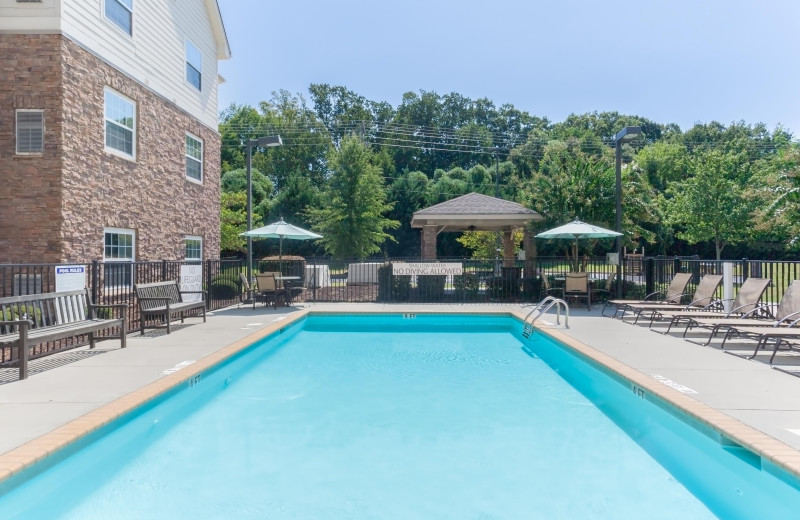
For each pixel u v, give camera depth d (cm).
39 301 762
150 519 341
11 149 998
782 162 2333
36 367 672
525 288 1605
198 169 1670
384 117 5731
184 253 1544
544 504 364
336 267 2006
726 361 707
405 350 973
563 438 499
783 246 3102
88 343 796
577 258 1698
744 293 968
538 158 5200
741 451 406
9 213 999
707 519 341
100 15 1125
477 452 462
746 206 2923
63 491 389
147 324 1087
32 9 995
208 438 499
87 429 430
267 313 1309
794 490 345
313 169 4781
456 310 1356
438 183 4556
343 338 1117
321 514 349
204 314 1148
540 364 848
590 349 799
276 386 700
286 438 498
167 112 1434
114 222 1176
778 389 553
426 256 1806
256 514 349
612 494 379
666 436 508
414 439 494
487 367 824
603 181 1817
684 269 1362
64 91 1006
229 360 778
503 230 2111
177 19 1498
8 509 350
